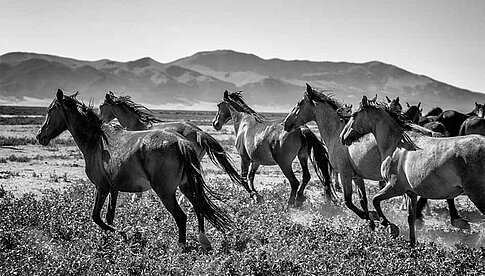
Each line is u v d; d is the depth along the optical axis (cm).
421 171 976
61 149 3272
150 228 1077
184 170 992
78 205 1284
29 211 1187
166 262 859
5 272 791
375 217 1135
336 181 1800
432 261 896
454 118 1959
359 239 1020
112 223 1098
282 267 843
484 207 898
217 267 854
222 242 1003
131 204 1332
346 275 816
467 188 909
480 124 1772
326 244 989
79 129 1098
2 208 1216
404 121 1069
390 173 1062
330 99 1304
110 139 1063
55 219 1116
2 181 1853
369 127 1096
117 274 808
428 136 1028
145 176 1011
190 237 1045
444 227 1303
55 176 1962
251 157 1581
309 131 1434
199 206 979
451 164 928
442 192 959
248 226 1102
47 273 805
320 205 1491
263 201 1473
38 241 981
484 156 894
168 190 986
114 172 1035
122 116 1492
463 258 905
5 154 2814
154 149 991
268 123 1553
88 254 902
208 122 7769
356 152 1208
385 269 841
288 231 1090
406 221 1327
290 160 1473
